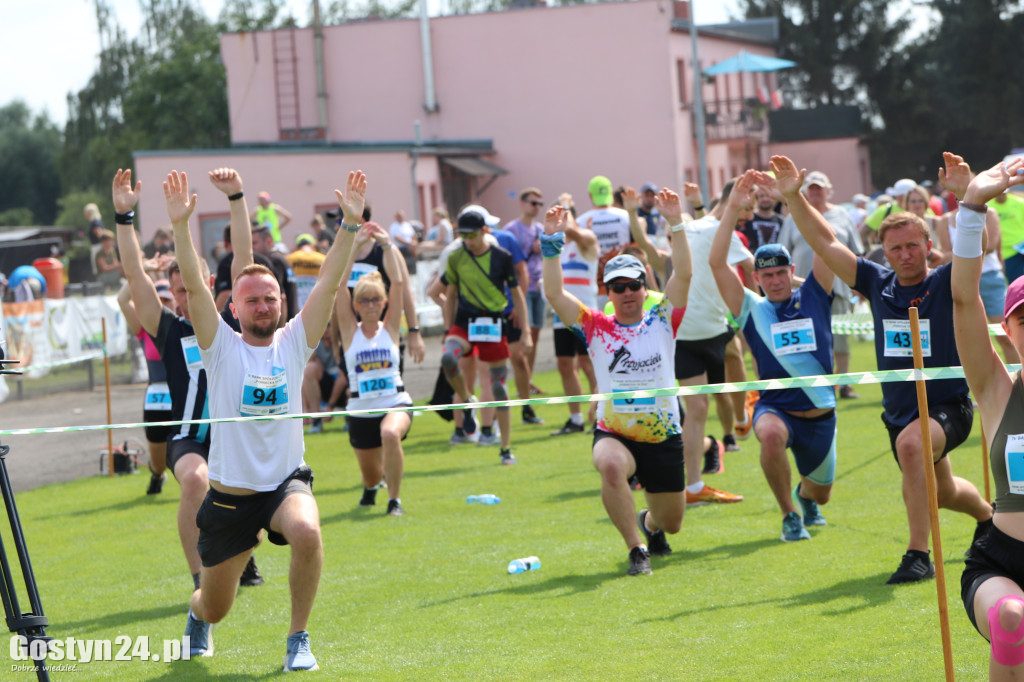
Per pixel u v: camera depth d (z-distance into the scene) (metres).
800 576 13.72
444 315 25.12
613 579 14.27
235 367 11.50
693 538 16.17
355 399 19.36
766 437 15.37
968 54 135.25
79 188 154.12
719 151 101.12
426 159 83.19
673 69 92.44
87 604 14.80
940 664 10.45
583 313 14.66
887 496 17.88
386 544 16.98
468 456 24.66
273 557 16.92
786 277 15.61
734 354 21.98
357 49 97.25
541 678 10.79
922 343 13.35
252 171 79.94
